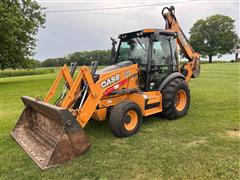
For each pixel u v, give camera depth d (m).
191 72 6.73
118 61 5.66
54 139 3.70
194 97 8.03
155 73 5.18
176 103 5.46
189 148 3.71
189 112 5.98
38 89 12.99
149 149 3.73
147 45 5.07
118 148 3.82
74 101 3.95
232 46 58.03
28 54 22.41
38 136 4.09
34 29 22.41
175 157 3.40
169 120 5.35
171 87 5.22
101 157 3.49
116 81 4.48
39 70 44.88
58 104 4.20
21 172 3.14
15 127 4.60
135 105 4.45
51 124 3.89
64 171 3.10
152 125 5.00
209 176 2.86
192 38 60.94
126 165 3.22
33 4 22.91
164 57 5.41
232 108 6.30
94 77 4.26
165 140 4.10
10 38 18.23
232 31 58.59
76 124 3.42
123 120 4.23
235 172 2.93
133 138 4.25
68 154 3.35
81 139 3.46
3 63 20.75
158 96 5.14
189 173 2.94
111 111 4.31
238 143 3.85
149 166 3.17
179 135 4.34
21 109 7.43
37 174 3.07
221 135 4.25
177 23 6.43
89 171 3.09
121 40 5.66
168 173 2.97
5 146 4.08
